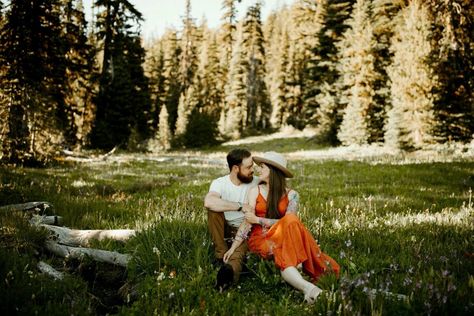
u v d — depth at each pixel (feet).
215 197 14.53
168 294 11.55
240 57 195.62
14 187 27.45
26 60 53.42
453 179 38.96
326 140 116.26
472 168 44.16
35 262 13.16
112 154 92.53
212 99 218.59
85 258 14.85
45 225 17.63
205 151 139.13
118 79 113.80
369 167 49.78
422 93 69.21
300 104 191.52
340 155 80.74
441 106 69.05
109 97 112.47
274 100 208.85
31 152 54.03
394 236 17.74
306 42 158.10
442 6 67.62
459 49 66.85
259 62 208.74
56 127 60.59
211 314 10.44
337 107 111.14
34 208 21.49
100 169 55.62
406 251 15.30
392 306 10.02
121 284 13.79
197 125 159.94
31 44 54.34
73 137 94.02
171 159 83.20
